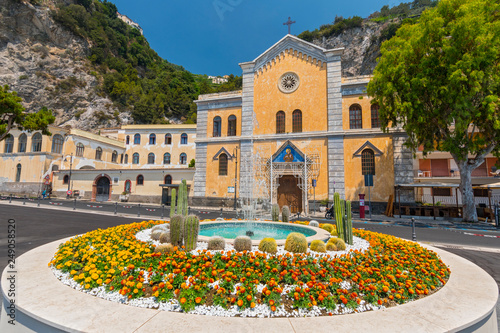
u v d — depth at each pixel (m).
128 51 102.62
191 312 3.95
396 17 91.00
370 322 3.72
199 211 24.28
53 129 38.38
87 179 36.69
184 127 46.91
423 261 6.26
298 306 4.08
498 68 16.03
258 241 7.03
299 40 26.42
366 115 24.08
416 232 14.81
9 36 65.62
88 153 41.69
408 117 18.98
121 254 5.66
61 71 72.19
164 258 5.54
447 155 30.19
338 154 24.08
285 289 4.55
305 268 5.12
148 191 34.34
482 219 20.77
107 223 15.79
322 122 25.14
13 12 65.75
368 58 82.38
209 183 28.50
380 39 78.56
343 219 8.11
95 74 78.31
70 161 39.00
